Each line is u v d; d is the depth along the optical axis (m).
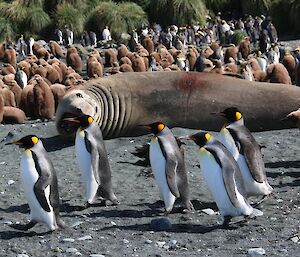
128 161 11.93
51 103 17.53
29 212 9.13
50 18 45.94
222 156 7.89
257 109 15.07
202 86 15.11
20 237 7.96
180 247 7.48
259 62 27.98
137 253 7.30
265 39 38.16
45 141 14.27
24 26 45.31
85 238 7.86
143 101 14.89
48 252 7.43
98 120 14.20
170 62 30.59
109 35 43.56
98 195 9.14
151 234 8.00
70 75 23.03
